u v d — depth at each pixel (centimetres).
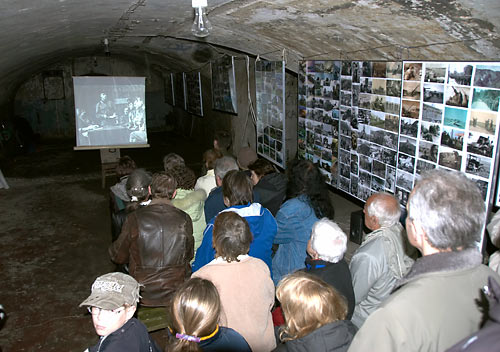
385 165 398
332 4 341
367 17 344
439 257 120
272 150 656
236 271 201
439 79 314
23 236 572
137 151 1152
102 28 611
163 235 272
